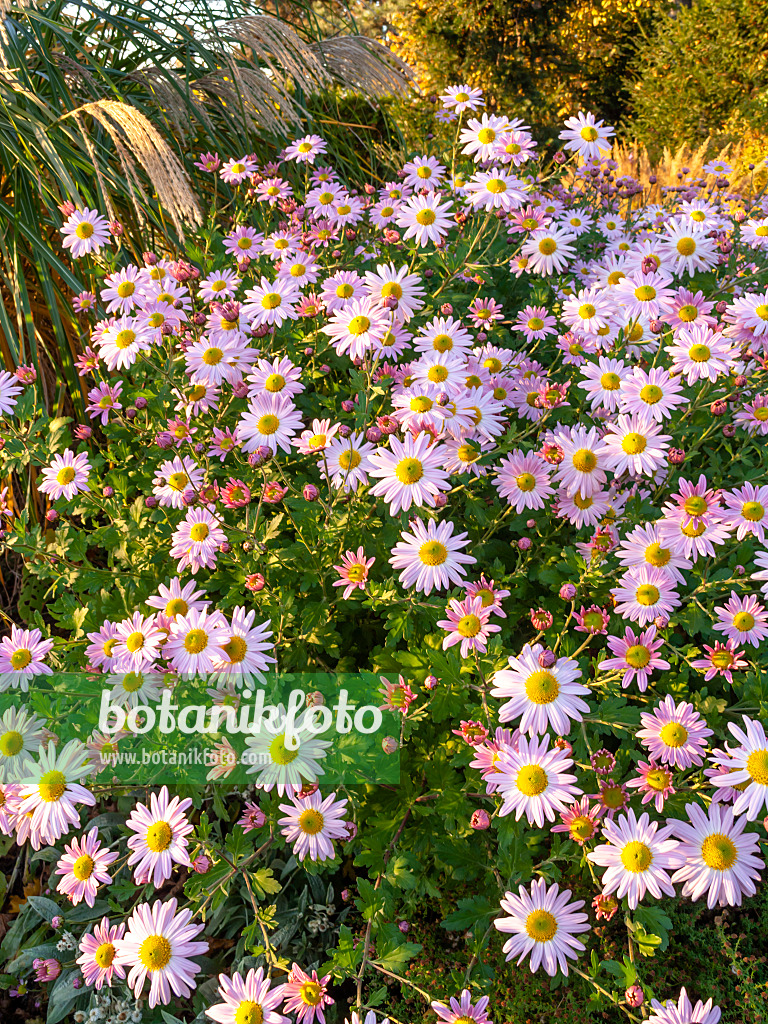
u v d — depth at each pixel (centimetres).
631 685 231
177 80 448
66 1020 235
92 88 407
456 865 207
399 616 222
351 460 234
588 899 214
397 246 346
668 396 237
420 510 235
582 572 229
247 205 405
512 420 297
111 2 444
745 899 230
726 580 218
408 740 235
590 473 233
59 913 254
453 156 404
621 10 1290
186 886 192
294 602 245
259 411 254
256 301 291
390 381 255
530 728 181
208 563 237
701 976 207
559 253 327
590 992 194
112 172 376
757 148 793
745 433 282
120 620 263
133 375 299
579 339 290
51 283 349
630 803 202
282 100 439
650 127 1138
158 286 303
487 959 214
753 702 212
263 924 195
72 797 205
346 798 216
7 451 277
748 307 262
